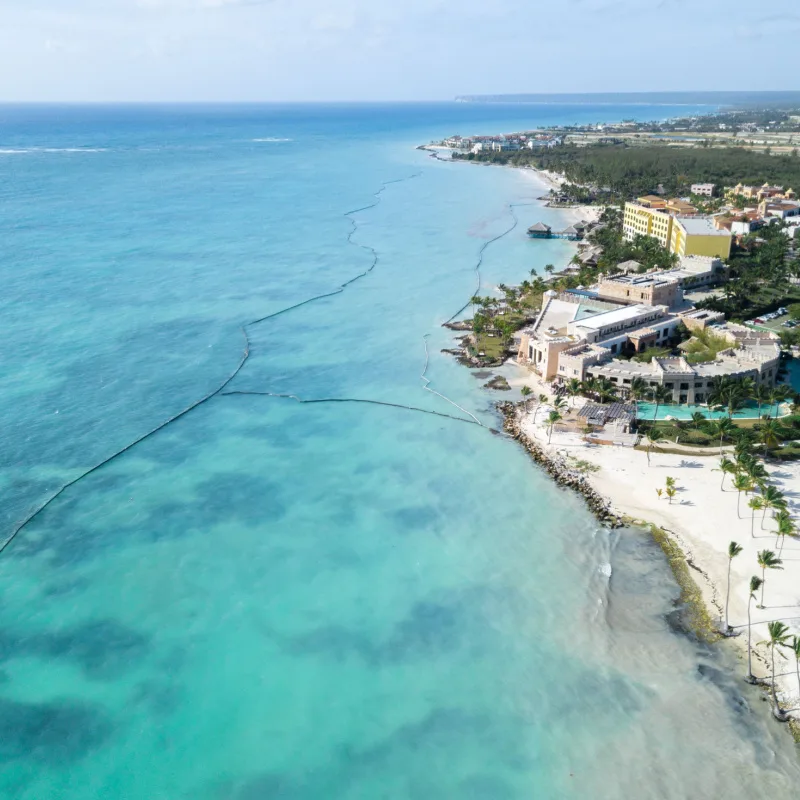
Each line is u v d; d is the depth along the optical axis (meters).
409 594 96.44
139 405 148.38
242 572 100.50
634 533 106.25
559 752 74.81
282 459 129.00
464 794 71.00
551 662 85.44
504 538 106.81
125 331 188.50
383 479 122.50
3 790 71.56
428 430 139.00
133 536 107.44
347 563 102.19
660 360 148.88
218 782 72.44
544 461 125.31
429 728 77.88
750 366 144.75
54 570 100.44
